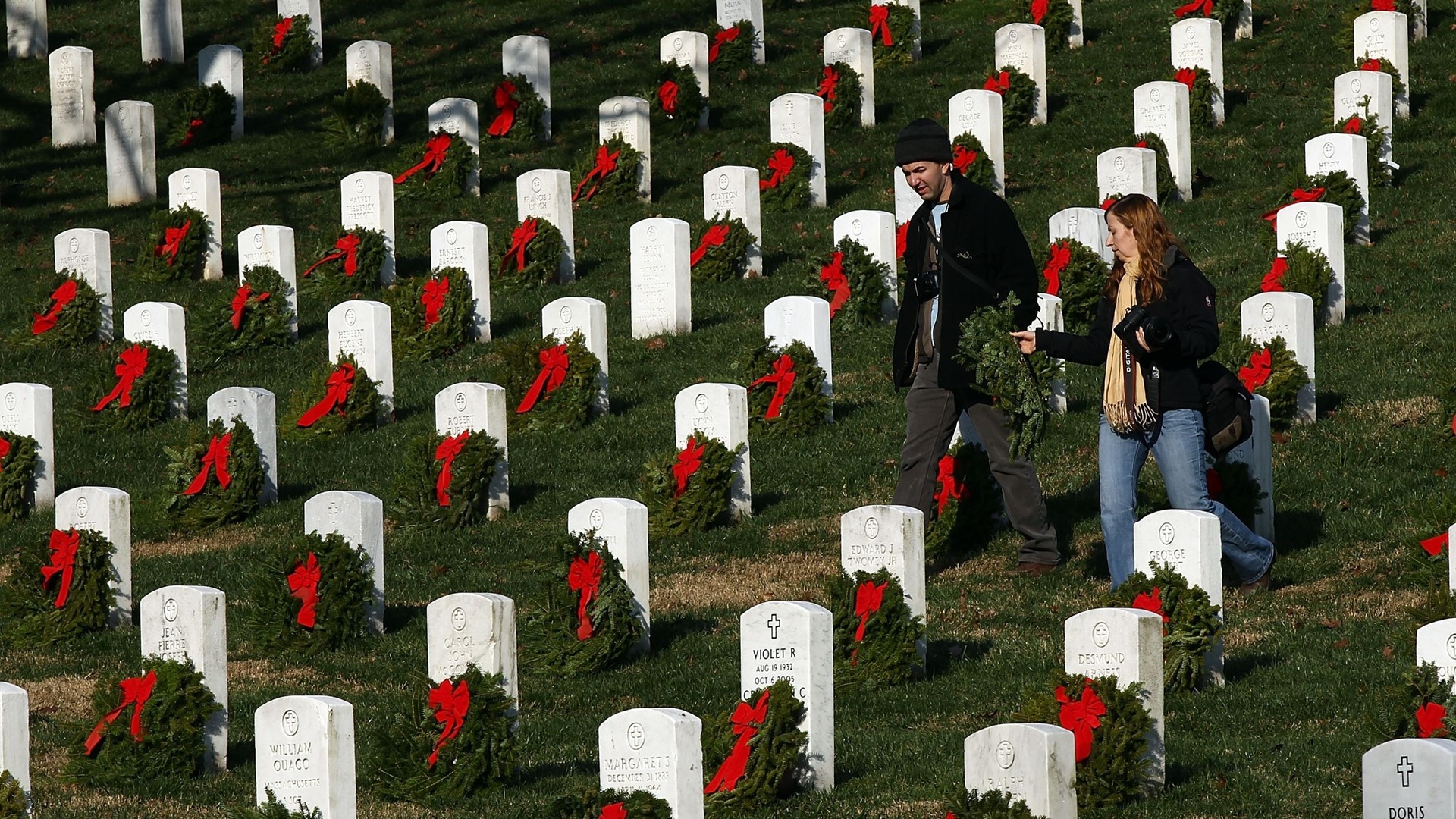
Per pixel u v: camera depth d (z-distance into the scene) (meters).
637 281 58.94
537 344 52.25
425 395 55.31
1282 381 44.62
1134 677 25.94
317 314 63.97
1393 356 49.59
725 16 90.56
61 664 37.56
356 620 37.06
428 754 27.84
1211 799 25.11
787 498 45.41
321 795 25.39
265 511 47.69
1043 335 32.22
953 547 40.16
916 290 35.59
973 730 29.20
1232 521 34.09
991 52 87.56
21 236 73.44
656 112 81.75
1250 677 30.62
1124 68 83.19
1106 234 56.19
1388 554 36.94
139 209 76.12
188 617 30.48
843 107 79.38
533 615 34.91
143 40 93.44
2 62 93.88
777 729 26.45
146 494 49.84
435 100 87.38
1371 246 60.09
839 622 32.12
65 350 62.56
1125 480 32.12
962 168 69.50
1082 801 24.89
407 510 44.81
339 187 78.00
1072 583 37.06
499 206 74.25
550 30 96.19
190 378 59.38
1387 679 29.64
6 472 48.88
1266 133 73.50
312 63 93.25
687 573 40.72
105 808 27.89
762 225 70.19
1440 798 20.06
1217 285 57.19
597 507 35.12
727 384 44.38
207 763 30.08
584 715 31.94
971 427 40.25
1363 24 74.75
